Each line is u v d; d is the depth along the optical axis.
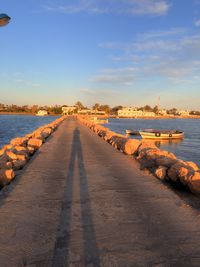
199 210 5.62
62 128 33.44
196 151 33.09
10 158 9.73
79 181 7.79
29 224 4.84
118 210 5.57
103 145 16.55
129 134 54.97
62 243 4.20
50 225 4.82
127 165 10.25
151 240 4.33
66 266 3.62
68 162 10.69
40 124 84.56
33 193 6.59
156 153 10.15
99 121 95.94
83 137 21.80
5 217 5.12
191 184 6.59
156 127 87.88
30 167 9.56
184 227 4.80
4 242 4.19
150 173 8.91
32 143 14.50
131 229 4.71
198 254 3.95
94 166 9.97
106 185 7.41
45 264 3.65
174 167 7.62
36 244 4.15
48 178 8.05
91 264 3.67
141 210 5.59
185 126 99.50
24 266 3.59
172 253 3.96
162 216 5.29
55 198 6.26
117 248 4.08
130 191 6.89
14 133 51.62
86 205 5.84
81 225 4.84
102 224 4.89
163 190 7.01
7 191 6.71
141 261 3.75
